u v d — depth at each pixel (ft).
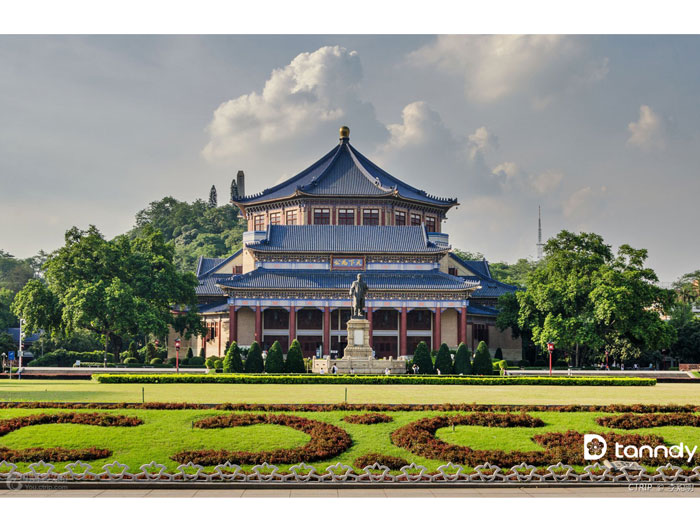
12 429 132.77
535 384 247.70
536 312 359.46
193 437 131.03
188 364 352.08
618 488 112.37
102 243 353.72
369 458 122.21
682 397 191.72
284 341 397.60
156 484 110.52
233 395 185.06
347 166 481.05
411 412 149.89
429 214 481.87
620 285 327.06
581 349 354.33
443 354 301.02
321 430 134.10
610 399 183.32
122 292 328.90
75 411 146.10
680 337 381.19
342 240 422.41
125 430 133.80
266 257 412.98
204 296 428.15
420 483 112.06
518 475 114.42
